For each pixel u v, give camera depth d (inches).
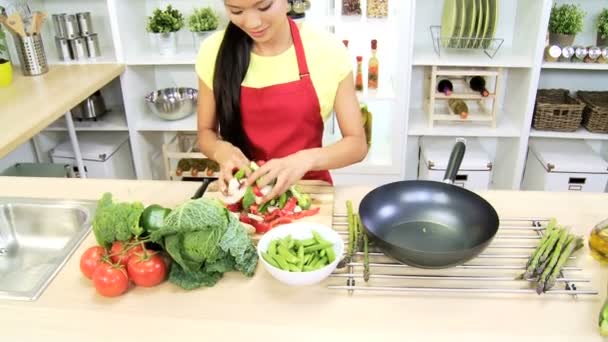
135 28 102.0
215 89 56.7
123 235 38.4
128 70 99.5
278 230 41.9
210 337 34.3
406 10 90.4
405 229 43.5
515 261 41.3
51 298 38.1
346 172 105.3
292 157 48.9
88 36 100.0
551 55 93.0
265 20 47.4
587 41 101.6
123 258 38.5
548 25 94.2
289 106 57.5
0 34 87.9
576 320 35.3
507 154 107.6
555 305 36.8
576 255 42.1
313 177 60.1
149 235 38.4
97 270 37.7
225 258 38.9
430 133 100.4
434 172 101.4
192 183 53.8
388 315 36.0
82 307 37.1
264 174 46.2
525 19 95.7
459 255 37.0
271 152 60.3
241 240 38.5
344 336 34.3
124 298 38.0
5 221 51.2
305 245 40.1
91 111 105.3
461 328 34.8
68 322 35.8
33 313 36.6
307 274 37.1
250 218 45.5
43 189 53.4
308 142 60.2
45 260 50.3
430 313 36.2
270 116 58.3
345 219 46.9
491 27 94.8
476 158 102.1
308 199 48.0
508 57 96.0
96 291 38.7
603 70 104.2
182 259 37.4
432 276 39.6
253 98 57.6
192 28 98.7
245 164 48.6
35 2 102.9
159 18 97.5
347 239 43.9
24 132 66.0
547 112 97.0
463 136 110.3
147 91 109.4
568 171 97.1
